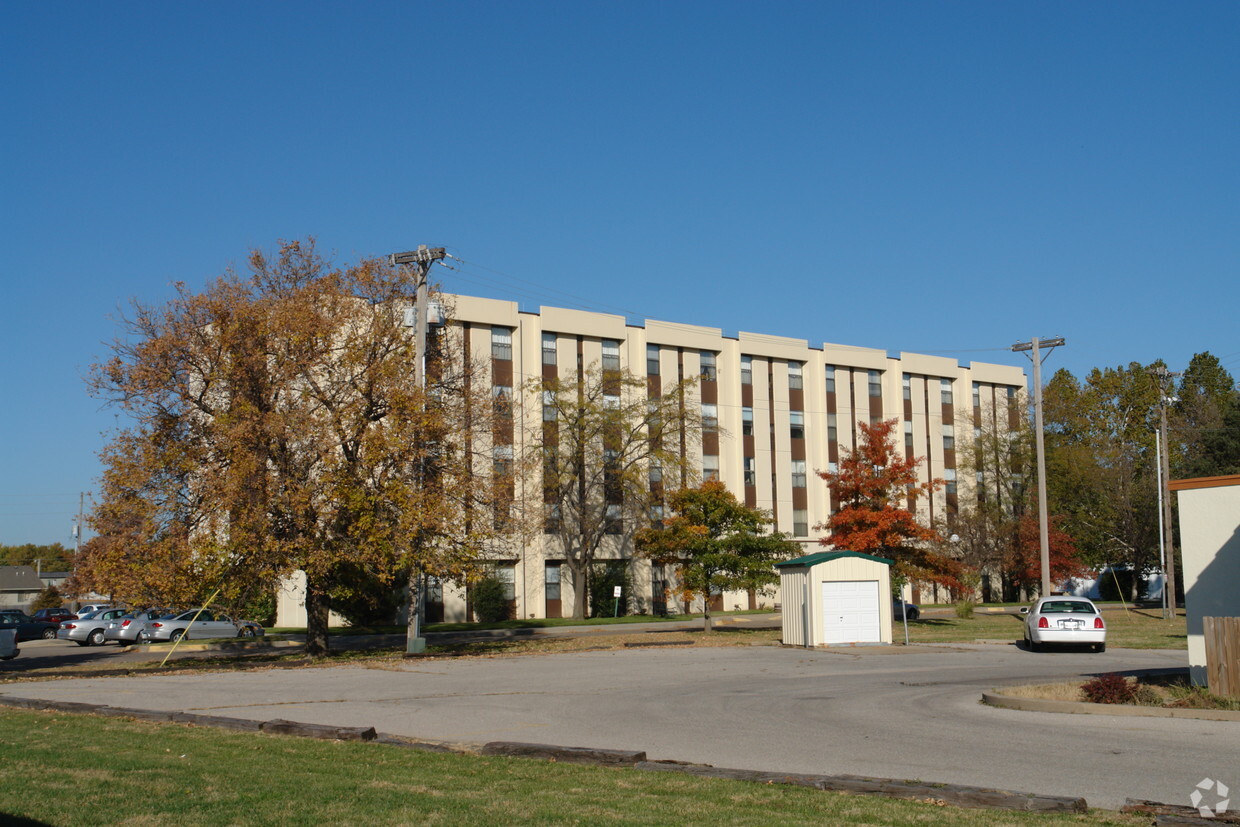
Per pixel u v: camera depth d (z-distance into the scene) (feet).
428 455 98.43
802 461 204.23
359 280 100.83
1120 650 97.60
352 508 90.58
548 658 93.66
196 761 35.91
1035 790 31.73
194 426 94.12
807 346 206.69
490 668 82.99
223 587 91.20
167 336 92.48
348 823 26.20
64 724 47.06
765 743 42.04
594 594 173.37
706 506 127.75
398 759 36.96
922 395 224.33
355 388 99.14
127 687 68.33
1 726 46.26
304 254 102.58
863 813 27.30
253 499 89.10
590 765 35.81
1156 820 26.25
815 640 104.12
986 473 215.72
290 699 60.34
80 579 99.30
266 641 135.33
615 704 56.90
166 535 91.04
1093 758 37.09
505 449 157.38
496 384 163.84
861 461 141.79
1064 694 54.49
